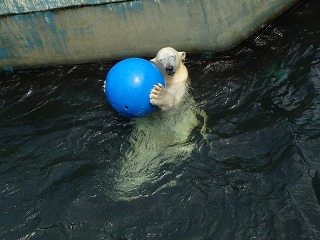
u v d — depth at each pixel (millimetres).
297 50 7582
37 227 6016
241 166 6312
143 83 6484
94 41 7707
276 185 6086
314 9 8172
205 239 5770
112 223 5984
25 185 6395
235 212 5930
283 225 5766
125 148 6668
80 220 6035
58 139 6902
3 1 7391
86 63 8000
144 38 7625
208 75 7516
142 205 6090
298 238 5656
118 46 7750
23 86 7898
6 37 7727
